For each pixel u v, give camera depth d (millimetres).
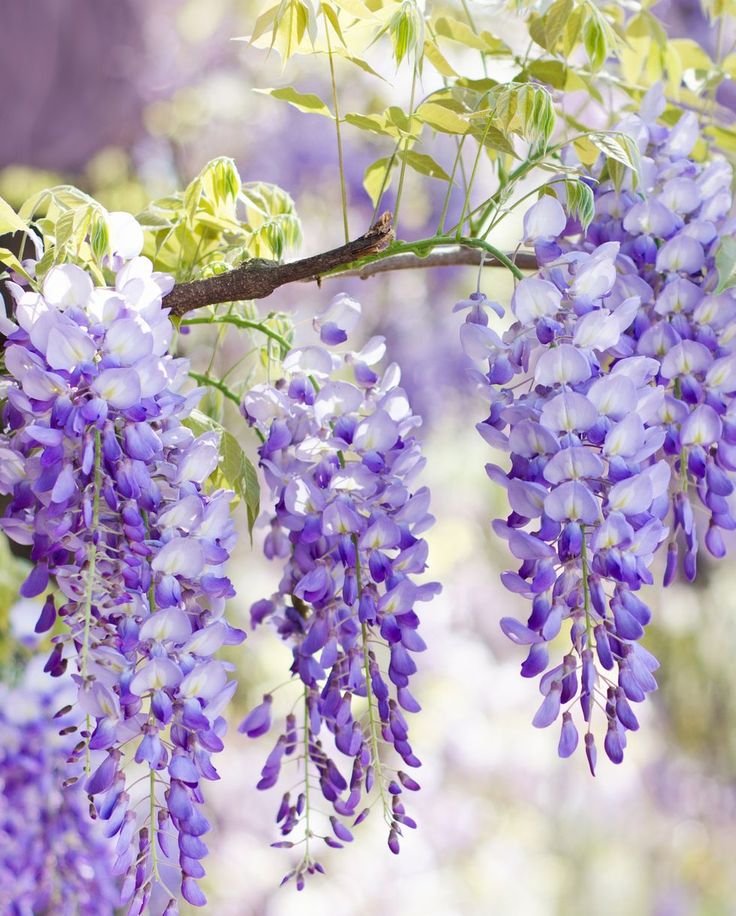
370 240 1330
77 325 1274
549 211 1338
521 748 4691
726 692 3789
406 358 4293
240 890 3361
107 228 1330
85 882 1514
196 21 3094
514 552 1291
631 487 1279
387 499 1332
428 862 4355
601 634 1291
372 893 4027
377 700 1336
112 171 2820
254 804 3486
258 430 1380
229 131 3445
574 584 1295
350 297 1375
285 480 1347
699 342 1354
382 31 1382
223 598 1315
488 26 1624
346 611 1338
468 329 1324
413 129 1423
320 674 1360
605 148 1368
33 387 1271
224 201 1451
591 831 4926
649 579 1285
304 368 1365
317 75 3473
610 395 1290
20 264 1343
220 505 1306
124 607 1280
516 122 1360
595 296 1316
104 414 1265
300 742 1379
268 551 1402
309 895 3562
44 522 1288
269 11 1368
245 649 3318
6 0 2465
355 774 1332
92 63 2617
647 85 1590
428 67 1740
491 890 4562
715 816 4633
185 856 1273
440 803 4527
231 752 3533
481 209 1377
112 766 1275
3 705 1553
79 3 2592
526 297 1309
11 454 1293
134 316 1286
